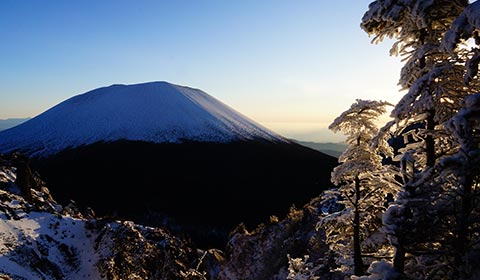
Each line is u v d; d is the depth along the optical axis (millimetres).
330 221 12219
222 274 40719
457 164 6148
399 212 6453
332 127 11875
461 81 7074
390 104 11281
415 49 8109
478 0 5777
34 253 24719
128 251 27969
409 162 6883
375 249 11508
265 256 39812
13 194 30953
